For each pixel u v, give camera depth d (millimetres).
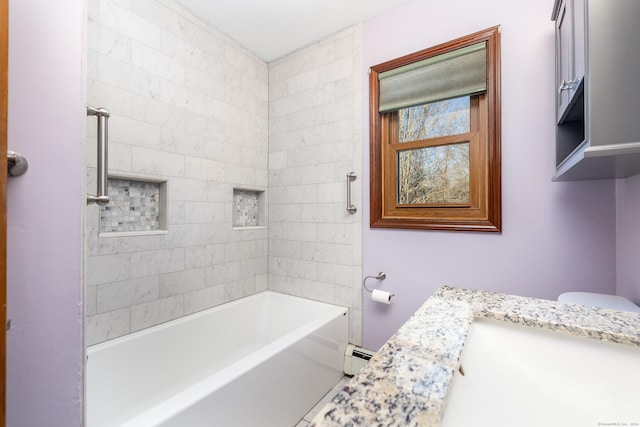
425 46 1670
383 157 1858
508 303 757
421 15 1685
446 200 1669
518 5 1412
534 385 580
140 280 1594
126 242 1539
